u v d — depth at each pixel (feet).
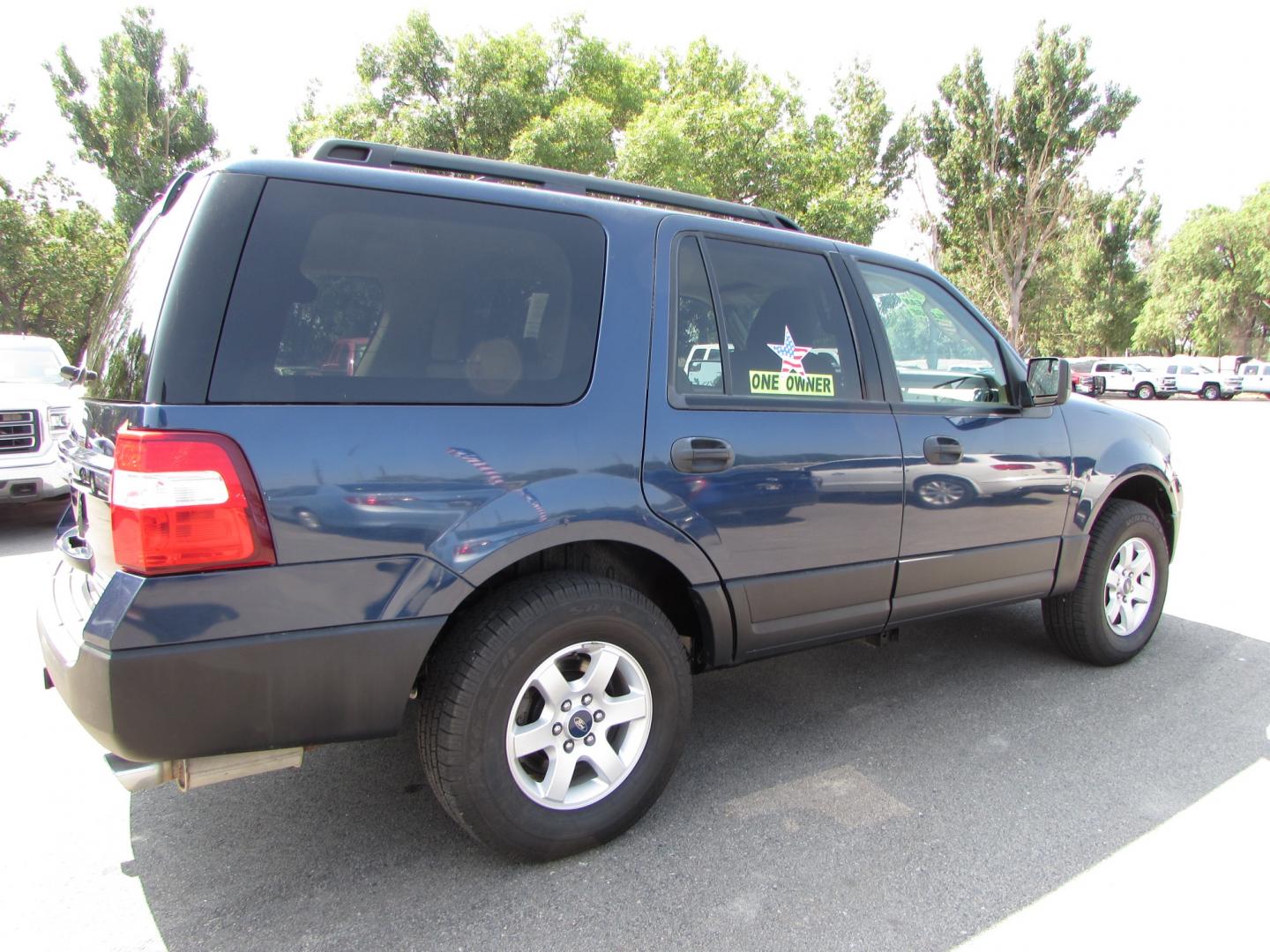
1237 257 149.38
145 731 5.84
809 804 8.78
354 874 7.53
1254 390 110.11
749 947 6.53
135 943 6.61
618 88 60.75
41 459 20.65
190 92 90.17
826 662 13.15
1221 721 10.89
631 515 7.64
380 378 6.68
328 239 6.67
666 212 8.75
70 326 98.63
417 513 6.61
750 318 9.02
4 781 9.27
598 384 7.70
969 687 12.09
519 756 7.27
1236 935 6.68
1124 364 124.36
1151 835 8.18
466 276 7.29
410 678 6.67
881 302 10.37
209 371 6.00
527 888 7.30
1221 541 22.35
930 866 7.65
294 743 6.40
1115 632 12.67
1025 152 104.06
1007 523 10.88
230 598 5.98
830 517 9.11
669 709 8.05
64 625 6.62
